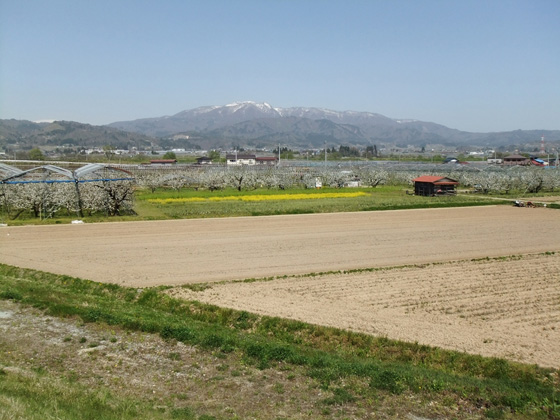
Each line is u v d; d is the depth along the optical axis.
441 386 13.13
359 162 164.75
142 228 41.12
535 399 12.61
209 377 13.70
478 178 88.31
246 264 28.70
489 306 21.34
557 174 96.62
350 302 21.81
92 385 12.88
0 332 16.69
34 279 25.27
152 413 11.02
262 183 89.25
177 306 21.06
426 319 19.70
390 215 50.94
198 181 88.75
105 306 20.09
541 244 35.72
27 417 9.37
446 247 34.31
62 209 54.34
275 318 19.31
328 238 37.25
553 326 18.97
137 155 192.62
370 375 13.80
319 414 11.61
